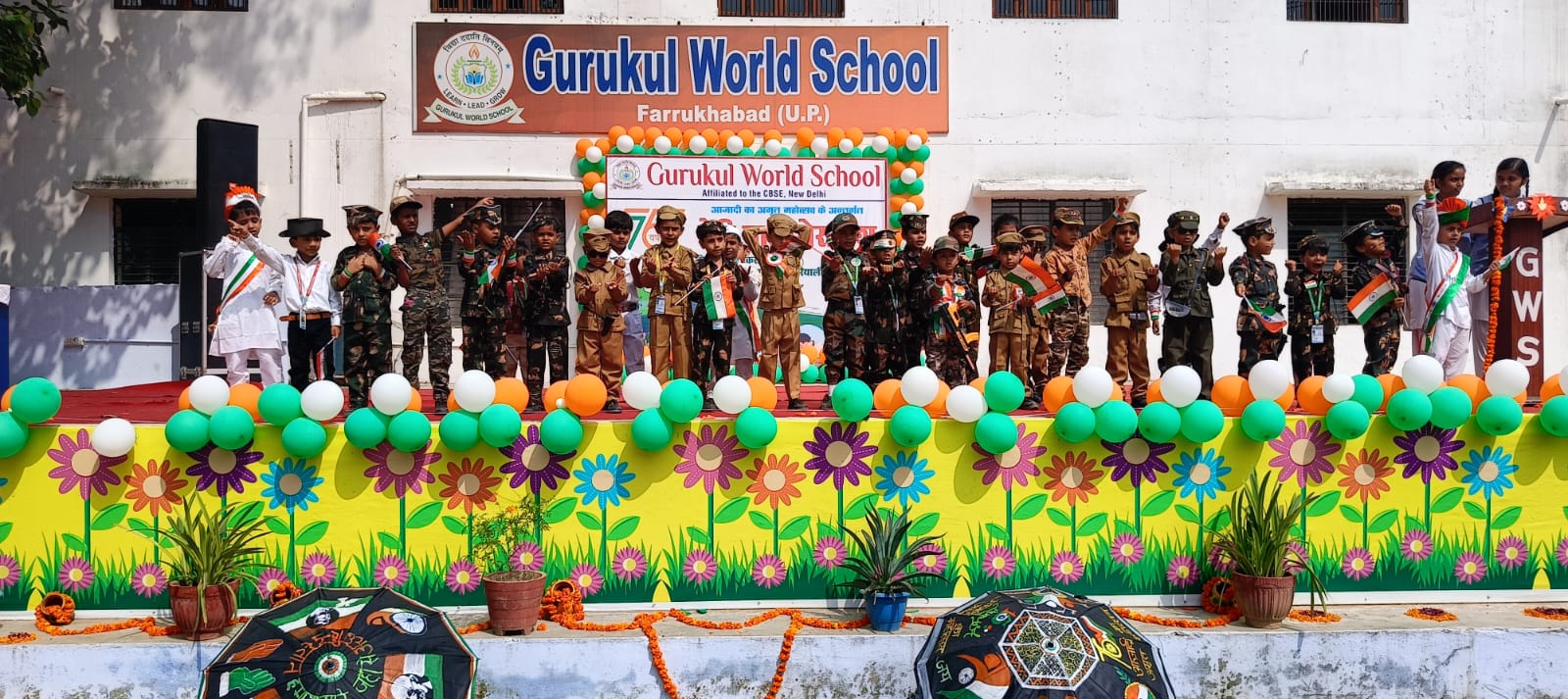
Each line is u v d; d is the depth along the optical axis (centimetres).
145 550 632
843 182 1088
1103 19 1108
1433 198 792
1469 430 675
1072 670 524
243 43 1067
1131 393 789
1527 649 613
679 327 755
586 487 645
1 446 612
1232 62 1114
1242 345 787
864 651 599
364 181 1072
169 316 1034
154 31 1061
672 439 648
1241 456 665
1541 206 787
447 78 1072
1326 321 787
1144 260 788
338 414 686
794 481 653
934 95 1098
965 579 657
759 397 649
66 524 631
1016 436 652
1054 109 1105
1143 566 662
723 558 650
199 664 586
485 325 751
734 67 1088
